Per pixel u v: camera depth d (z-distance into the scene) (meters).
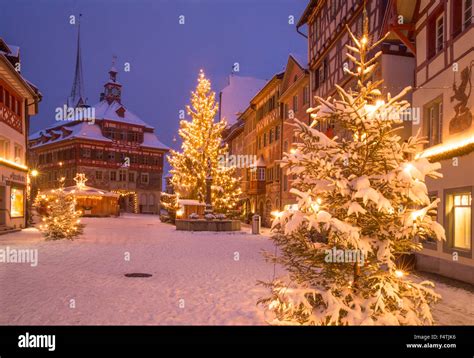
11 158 23.56
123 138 62.84
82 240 18.61
